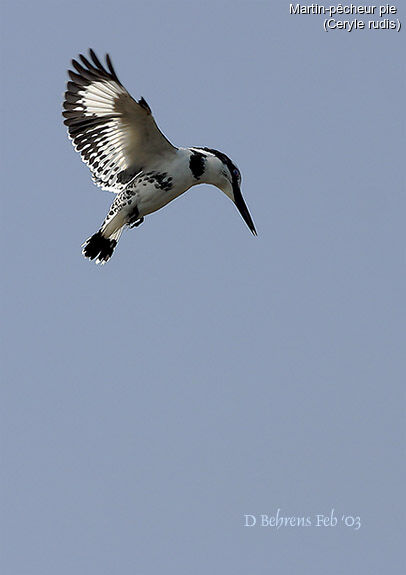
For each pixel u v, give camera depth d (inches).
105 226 524.1
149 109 484.1
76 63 488.1
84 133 508.7
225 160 548.4
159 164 520.4
